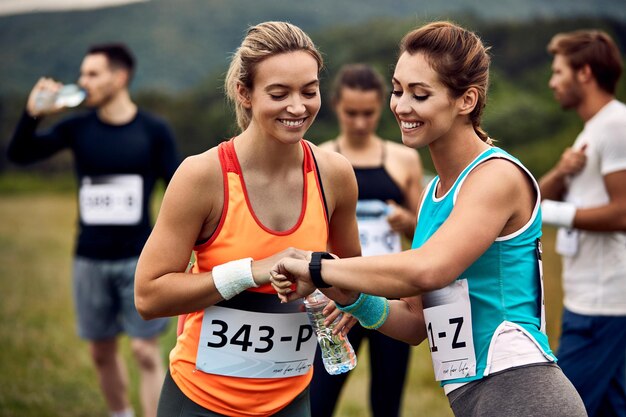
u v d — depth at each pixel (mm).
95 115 5102
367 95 4234
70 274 9430
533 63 17984
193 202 2543
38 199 17844
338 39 19891
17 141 4992
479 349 2422
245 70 2514
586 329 3857
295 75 2457
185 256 2600
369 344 4070
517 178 2381
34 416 4859
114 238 4914
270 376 2709
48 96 4918
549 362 2408
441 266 2266
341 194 2773
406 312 2682
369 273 2324
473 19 19656
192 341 2713
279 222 2627
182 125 19734
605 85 3990
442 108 2393
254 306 2650
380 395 4105
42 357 6035
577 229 3873
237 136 2672
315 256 2424
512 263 2416
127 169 5000
